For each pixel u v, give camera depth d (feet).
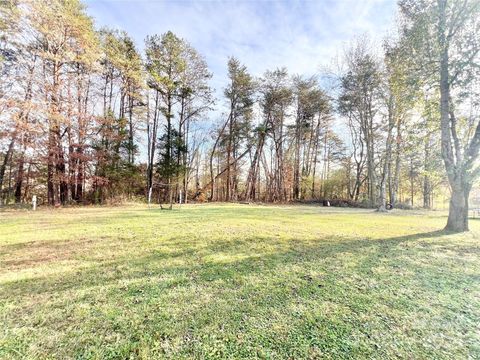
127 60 58.49
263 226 23.94
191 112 77.10
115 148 59.77
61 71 45.70
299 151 94.94
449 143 24.77
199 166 102.32
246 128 87.40
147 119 68.95
